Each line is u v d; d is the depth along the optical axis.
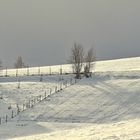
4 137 51.53
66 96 79.50
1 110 74.31
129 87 80.56
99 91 80.00
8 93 85.75
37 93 84.62
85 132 36.44
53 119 67.38
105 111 68.12
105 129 36.22
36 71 131.88
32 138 39.91
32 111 72.38
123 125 37.12
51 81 96.44
